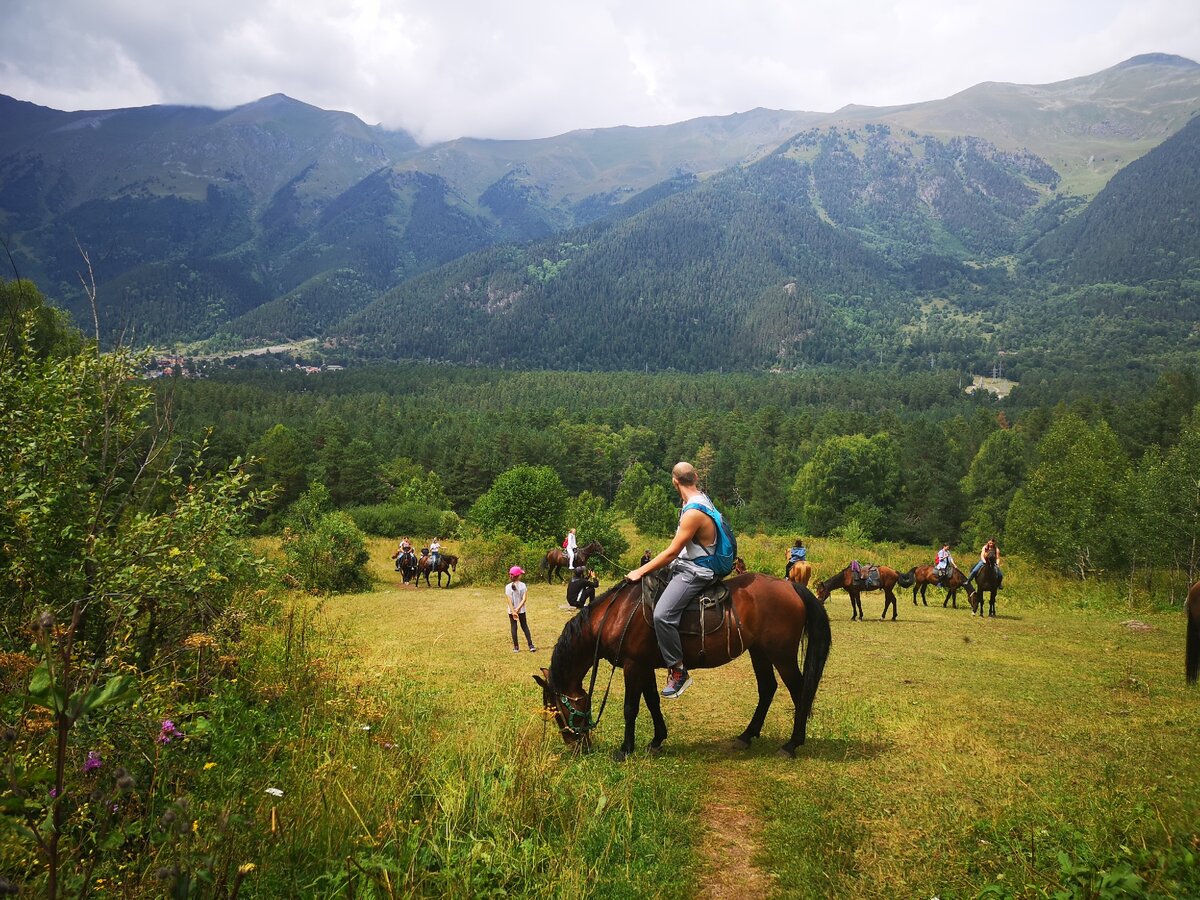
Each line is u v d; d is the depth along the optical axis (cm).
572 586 1745
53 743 352
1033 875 357
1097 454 4309
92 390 579
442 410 17312
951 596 2117
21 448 517
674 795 523
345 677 722
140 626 543
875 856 413
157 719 418
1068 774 549
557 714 645
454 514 5022
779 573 2741
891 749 642
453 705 781
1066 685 955
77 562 500
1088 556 2695
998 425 11500
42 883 277
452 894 348
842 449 7844
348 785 437
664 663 632
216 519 562
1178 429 7494
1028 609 2052
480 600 2073
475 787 464
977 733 689
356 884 340
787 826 469
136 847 334
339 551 2339
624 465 12388
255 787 427
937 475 7481
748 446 11625
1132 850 372
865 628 1590
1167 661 1154
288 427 10450
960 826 443
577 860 397
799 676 650
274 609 795
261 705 599
